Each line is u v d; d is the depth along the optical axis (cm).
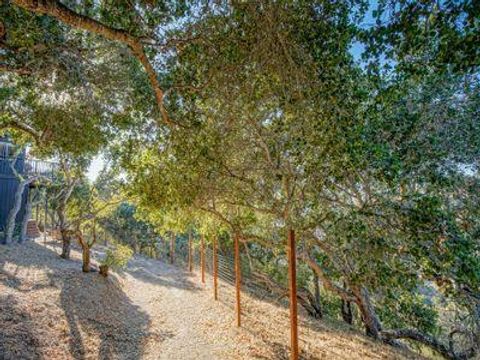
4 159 1451
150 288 1311
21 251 1190
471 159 534
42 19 423
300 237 670
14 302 652
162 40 417
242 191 658
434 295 768
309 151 410
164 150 591
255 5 346
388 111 483
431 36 281
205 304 1087
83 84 517
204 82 436
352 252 466
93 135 597
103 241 2380
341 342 859
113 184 1155
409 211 407
